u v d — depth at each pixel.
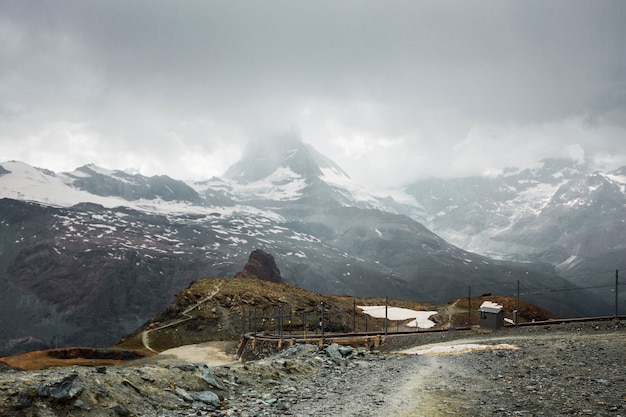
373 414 23.22
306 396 28.52
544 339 65.12
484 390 29.48
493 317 92.31
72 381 21.59
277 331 161.00
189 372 28.67
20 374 22.23
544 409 23.33
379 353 64.56
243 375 33.25
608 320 84.31
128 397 23.00
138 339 173.62
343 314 185.75
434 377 36.47
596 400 24.59
